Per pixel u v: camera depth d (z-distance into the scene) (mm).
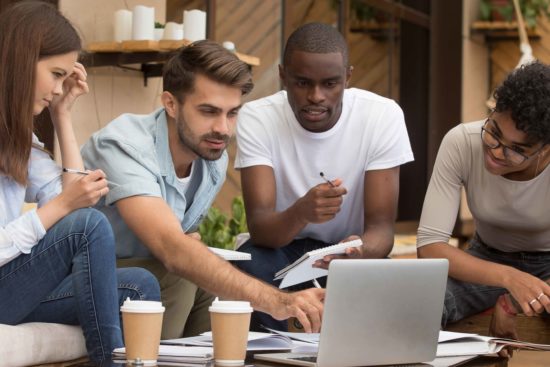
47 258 2369
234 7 5297
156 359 2088
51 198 2631
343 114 3369
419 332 2250
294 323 3207
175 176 2865
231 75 2689
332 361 2113
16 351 2312
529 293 2930
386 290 2154
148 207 2646
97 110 4324
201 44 2729
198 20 4289
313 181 3398
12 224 2332
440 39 7805
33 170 2625
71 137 2775
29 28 2406
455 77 7848
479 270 3082
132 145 2775
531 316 3219
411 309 2217
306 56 3176
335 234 3451
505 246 3416
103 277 2367
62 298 2527
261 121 3402
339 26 6457
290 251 3432
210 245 4426
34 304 2428
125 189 2674
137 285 2578
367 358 2174
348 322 2107
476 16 8227
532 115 2750
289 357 2184
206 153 2758
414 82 7594
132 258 2961
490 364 2357
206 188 3004
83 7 4188
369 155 3373
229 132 2766
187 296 3023
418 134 7684
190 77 2705
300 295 2299
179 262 2541
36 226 2334
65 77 2506
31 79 2406
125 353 2162
